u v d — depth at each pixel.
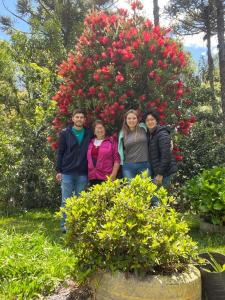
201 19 18.66
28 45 14.05
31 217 8.59
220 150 9.87
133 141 6.18
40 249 4.76
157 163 6.12
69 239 3.83
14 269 4.24
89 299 3.68
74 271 3.82
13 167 9.52
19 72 13.89
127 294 3.40
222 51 16.78
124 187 3.97
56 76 11.98
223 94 16.58
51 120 9.68
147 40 7.48
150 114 6.16
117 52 7.56
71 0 19.44
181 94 7.64
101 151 6.34
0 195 9.52
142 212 3.65
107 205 3.92
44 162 9.52
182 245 3.62
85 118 7.30
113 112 7.04
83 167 6.48
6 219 8.35
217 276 3.60
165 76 7.43
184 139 9.59
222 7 16.73
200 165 9.48
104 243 3.53
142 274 3.42
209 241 6.14
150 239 3.51
